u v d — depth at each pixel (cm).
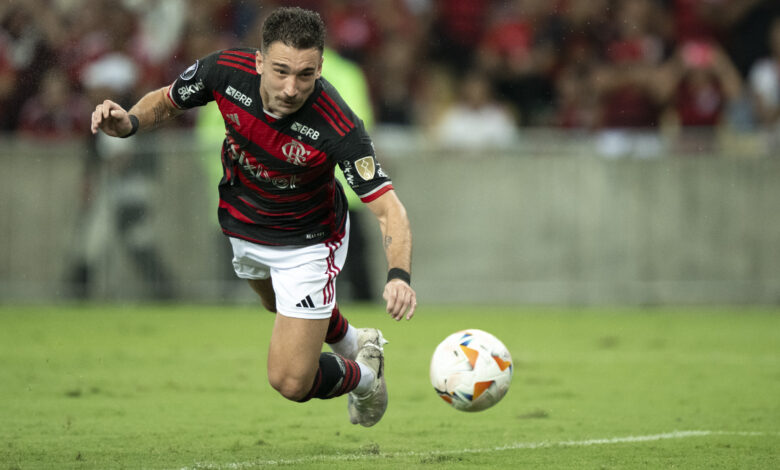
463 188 4503
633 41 5019
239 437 1856
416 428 1966
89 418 2030
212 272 4444
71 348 3150
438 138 4853
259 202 1703
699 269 4531
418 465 1600
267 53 1491
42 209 4484
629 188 4512
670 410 2186
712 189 4516
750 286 4525
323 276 1697
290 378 1659
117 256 4475
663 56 5316
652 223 4519
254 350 3159
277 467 1580
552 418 2083
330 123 1600
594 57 5181
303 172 1639
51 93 4772
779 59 5016
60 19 4878
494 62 5247
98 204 4466
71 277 4494
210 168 4391
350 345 1845
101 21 4853
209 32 5066
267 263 1723
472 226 4503
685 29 5369
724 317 4222
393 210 1594
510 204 4506
